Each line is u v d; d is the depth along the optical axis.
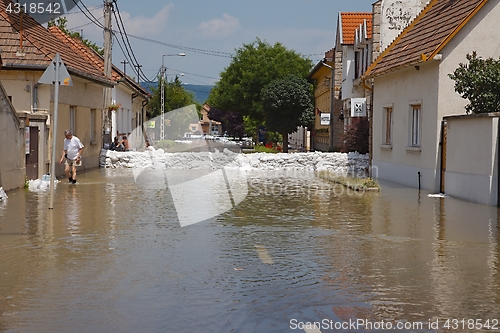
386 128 23.22
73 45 34.66
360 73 31.84
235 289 6.82
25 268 7.73
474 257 8.54
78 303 6.24
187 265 7.97
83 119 24.75
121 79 33.41
